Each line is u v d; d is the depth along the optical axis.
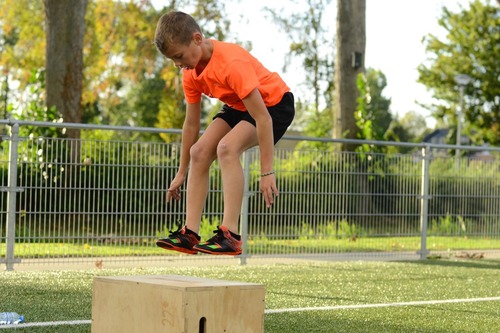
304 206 11.12
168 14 4.52
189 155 5.21
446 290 8.60
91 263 9.77
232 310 3.84
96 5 36.75
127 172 9.86
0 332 5.45
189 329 3.70
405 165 12.05
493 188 12.98
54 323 5.82
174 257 10.26
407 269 10.59
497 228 13.02
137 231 9.97
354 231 11.56
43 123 9.24
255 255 10.68
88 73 38.50
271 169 4.56
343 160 11.46
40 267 9.45
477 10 39.84
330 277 9.42
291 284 8.69
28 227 9.33
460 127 34.94
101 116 56.16
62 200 9.52
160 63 38.28
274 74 4.91
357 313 6.81
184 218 10.21
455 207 12.62
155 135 37.31
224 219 4.64
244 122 4.66
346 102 19.81
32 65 38.06
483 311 7.18
